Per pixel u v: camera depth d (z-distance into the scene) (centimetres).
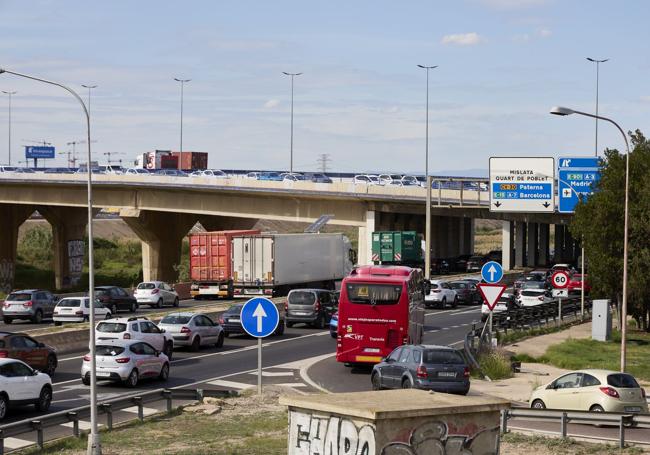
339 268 8638
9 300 6278
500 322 5491
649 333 5991
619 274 5569
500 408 1098
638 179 5600
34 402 2956
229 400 3136
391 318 3925
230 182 9994
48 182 11512
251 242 7825
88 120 2659
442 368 3195
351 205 9694
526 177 5784
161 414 2930
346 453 1065
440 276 10450
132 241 18112
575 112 3747
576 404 2894
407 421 1051
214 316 6297
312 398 1122
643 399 2884
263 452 2275
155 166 14912
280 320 5566
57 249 13650
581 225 5662
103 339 3884
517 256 11769
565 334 5803
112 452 2302
